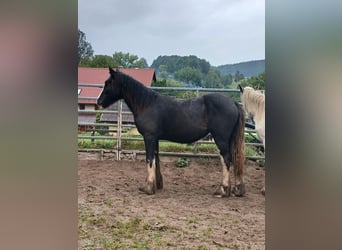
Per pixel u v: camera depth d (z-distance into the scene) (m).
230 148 3.97
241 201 3.77
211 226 2.89
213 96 3.96
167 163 5.38
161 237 2.61
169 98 4.04
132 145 5.73
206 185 4.48
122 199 3.70
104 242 2.43
